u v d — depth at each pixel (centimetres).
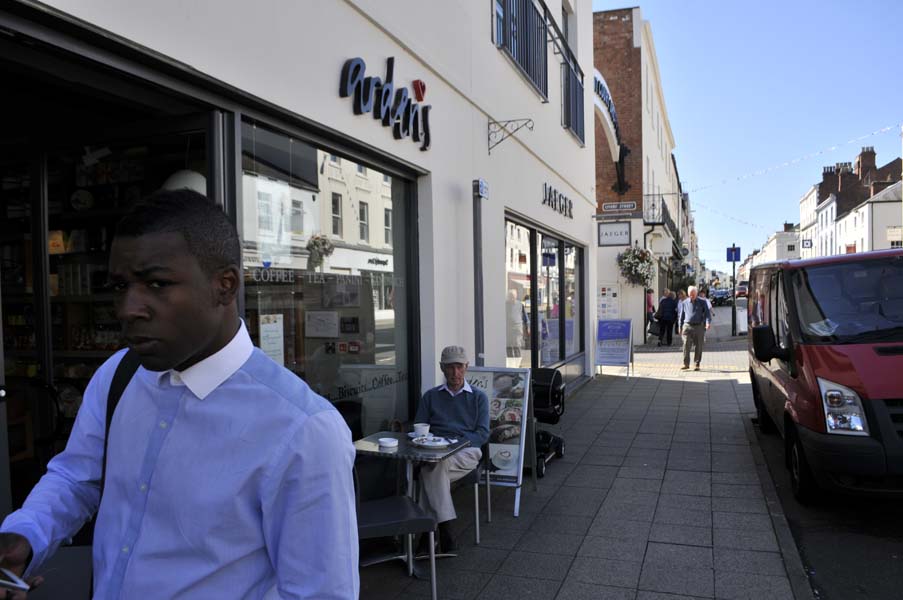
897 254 588
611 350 1357
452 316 609
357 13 449
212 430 128
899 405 475
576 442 797
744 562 434
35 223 396
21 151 384
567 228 1130
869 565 446
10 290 409
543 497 582
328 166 457
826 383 501
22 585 116
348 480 135
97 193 383
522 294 885
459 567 435
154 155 364
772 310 668
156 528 128
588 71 1326
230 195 346
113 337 387
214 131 338
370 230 516
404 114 511
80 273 392
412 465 459
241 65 335
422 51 545
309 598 125
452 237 614
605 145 2223
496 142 730
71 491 147
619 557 446
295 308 422
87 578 224
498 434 551
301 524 127
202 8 308
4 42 247
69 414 395
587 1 1320
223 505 125
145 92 311
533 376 689
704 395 1126
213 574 125
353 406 494
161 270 123
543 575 420
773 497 565
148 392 136
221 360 132
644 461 702
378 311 530
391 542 462
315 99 400
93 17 252
